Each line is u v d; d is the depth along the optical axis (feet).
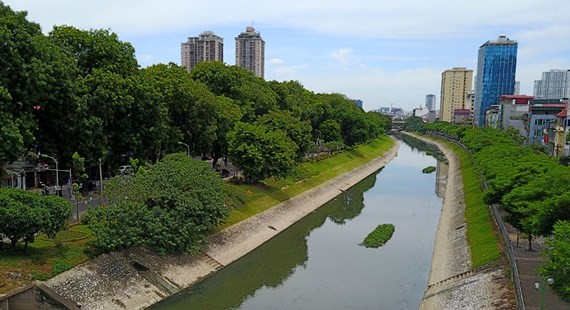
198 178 149.89
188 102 214.48
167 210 141.18
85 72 174.60
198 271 143.23
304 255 168.76
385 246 178.91
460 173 318.45
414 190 300.40
